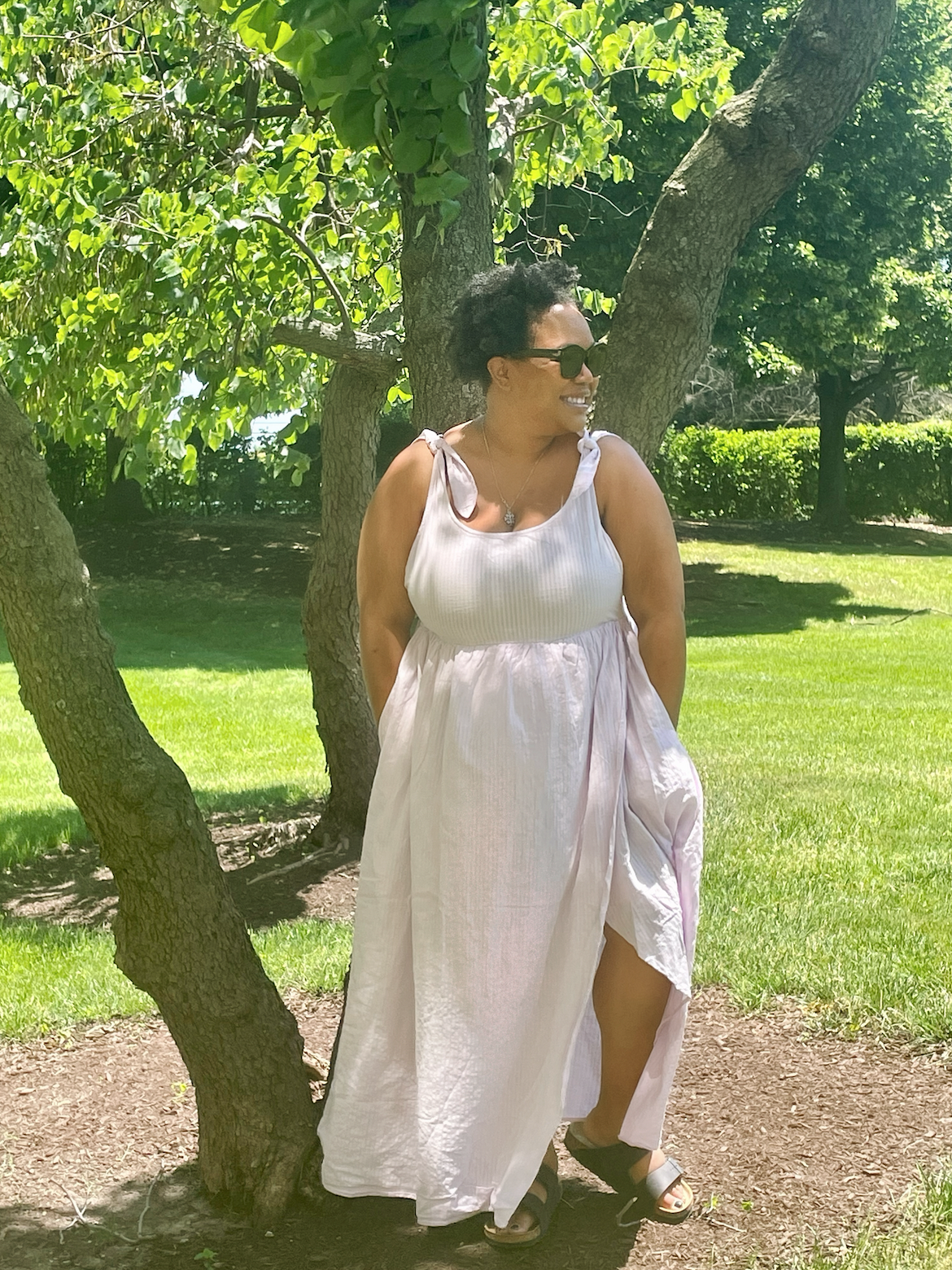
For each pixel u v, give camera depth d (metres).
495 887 2.17
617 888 2.21
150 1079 3.39
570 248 16.27
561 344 2.21
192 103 5.68
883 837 5.86
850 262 18.38
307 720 10.56
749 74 17.52
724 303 18.02
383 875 2.30
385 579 2.38
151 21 6.04
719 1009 3.71
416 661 2.33
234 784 8.16
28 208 5.87
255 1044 2.55
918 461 27.95
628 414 2.91
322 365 6.81
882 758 7.92
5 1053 3.68
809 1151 2.77
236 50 5.63
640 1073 2.32
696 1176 2.67
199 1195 2.67
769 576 20.39
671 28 5.27
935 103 19.56
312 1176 2.56
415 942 2.25
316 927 4.88
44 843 6.79
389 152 2.83
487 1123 2.20
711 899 4.87
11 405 2.34
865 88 2.91
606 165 6.42
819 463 27.44
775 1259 2.34
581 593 2.19
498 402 2.28
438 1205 2.16
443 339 2.88
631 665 2.31
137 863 2.45
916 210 19.61
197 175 5.91
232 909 2.57
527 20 5.27
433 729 2.25
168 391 5.88
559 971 2.21
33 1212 2.64
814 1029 3.50
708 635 15.99
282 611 18.31
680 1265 2.33
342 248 6.20
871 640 15.14
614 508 2.27
